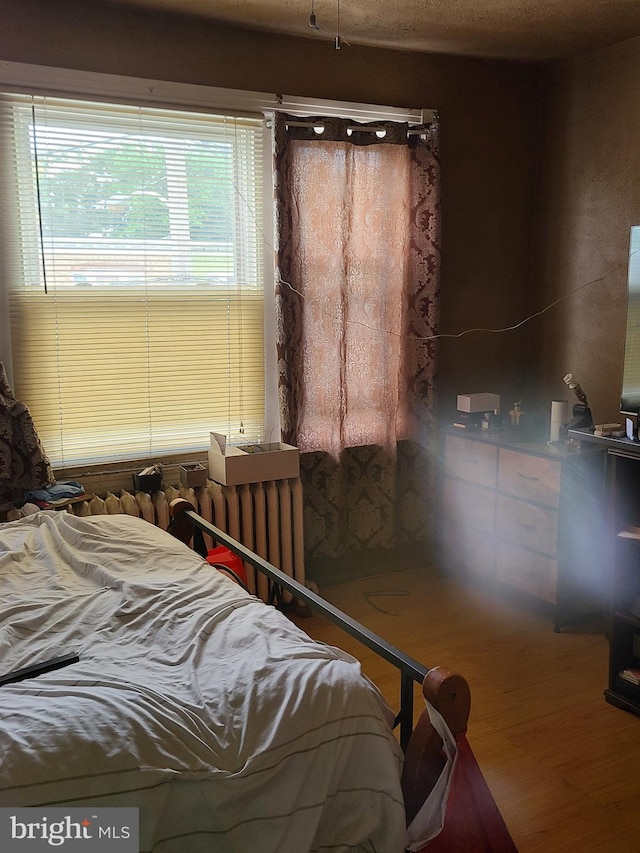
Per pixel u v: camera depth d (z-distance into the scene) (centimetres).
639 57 326
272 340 345
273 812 128
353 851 138
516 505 331
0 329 291
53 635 170
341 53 336
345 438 357
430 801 138
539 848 192
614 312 347
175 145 311
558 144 374
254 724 136
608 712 255
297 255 331
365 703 145
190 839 124
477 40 333
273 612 180
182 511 254
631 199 335
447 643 306
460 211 374
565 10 294
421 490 382
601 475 318
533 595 328
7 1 273
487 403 365
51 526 235
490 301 390
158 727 130
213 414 337
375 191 344
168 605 181
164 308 318
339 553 363
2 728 125
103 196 301
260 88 321
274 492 323
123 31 292
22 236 291
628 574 257
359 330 352
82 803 118
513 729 245
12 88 278
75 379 306
